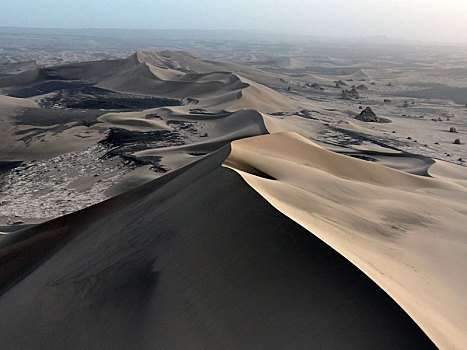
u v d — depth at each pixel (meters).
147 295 7.09
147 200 13.19
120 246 9.87
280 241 7.06
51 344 6.79
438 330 5.29
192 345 5.56
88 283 8.24
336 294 5.55
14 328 7.67
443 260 10.56
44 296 8.49
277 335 5.20
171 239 8.77
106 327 6.69
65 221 14.48
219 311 5.95
